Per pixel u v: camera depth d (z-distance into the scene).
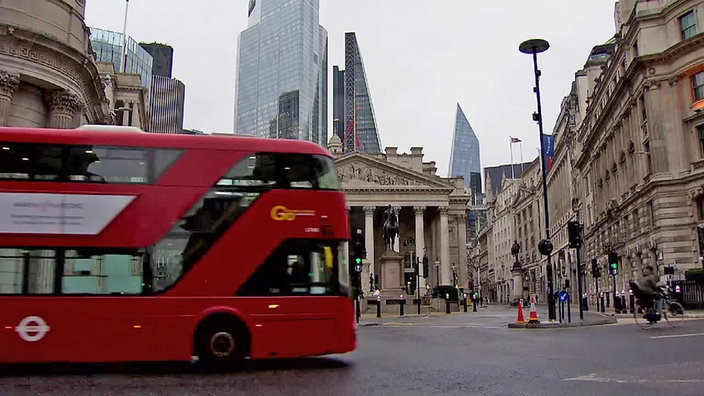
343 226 12.56
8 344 10.99
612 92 50.22
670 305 21.59
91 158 11.69
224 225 11.88
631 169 48.00
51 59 27.61
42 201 11.36
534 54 27.91
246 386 9.55
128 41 114.38
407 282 93.12
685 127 39.62
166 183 11.83
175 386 9.64
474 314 44.53
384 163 88.31
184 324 11.43
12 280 11.11
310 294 12.05
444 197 88.81
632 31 44.25
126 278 11.41
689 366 10.55
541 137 27.36
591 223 66.81
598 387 8.62
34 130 11.71
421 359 12.88
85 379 10.60
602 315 33.12
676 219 39.00
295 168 12.50
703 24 38.59
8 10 26.41
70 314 11.17
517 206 118.25
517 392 8.43
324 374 10.88
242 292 11.76
